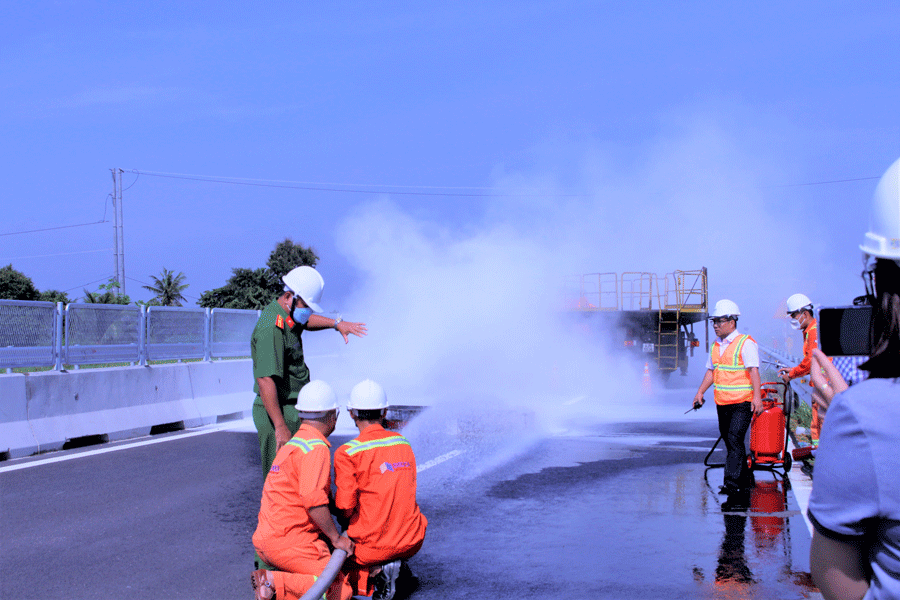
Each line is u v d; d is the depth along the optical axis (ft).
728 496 23.12
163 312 40.32
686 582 15.49
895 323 4.63
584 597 14.69
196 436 35.40
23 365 31.71
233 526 20.01
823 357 9.83
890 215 4.66
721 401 24.21
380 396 14.33
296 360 16.31
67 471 26.96
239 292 204.74
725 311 24.16
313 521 13.21
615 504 22.18
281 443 15.60
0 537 18.95
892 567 4.56
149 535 19.16
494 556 17.31
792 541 18.33
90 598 14.83
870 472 4.46
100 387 34.32
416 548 14.14
